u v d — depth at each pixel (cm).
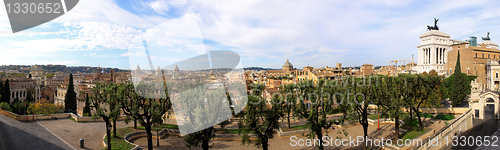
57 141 2394
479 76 8444
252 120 2530
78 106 5122
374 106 4775
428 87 3688
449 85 5444
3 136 1009
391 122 4150
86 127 3469
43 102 3850
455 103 4794
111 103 2475
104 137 2981
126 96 2344
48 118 3688
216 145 3097
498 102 3688
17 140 1046
